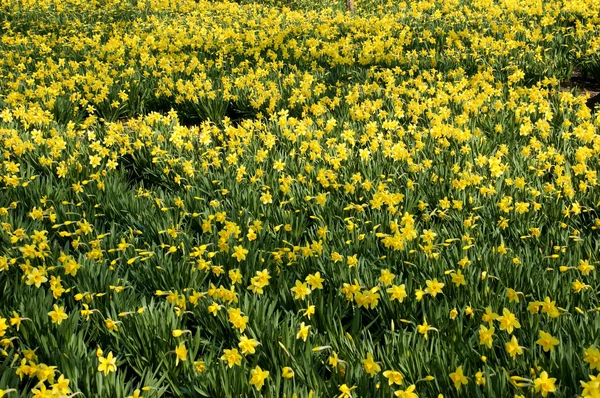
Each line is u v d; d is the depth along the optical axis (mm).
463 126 6109
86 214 4664
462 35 9750
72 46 10930
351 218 4312
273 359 2934
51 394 2535
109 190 4934
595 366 2496
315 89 7363
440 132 5719
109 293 3518
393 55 8906
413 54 8883
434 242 4004
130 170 6004
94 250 3895
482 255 3645
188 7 15477
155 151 5602
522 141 5859
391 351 2863
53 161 5637
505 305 3227
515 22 10094
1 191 5125
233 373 2766
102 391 2756
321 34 10984
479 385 2695
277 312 3221
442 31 9914
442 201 4371
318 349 2789
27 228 4438
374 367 2625
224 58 9969
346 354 2914
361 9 14719
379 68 8828
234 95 7719
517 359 2766
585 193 4629
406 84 7543
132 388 2906
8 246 4219
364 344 2965
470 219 4086
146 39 11109
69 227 4559
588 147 5594
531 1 11836
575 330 2916
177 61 9750
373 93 7332
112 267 3771
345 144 5625
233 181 5055
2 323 2971
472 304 3279
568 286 3287
